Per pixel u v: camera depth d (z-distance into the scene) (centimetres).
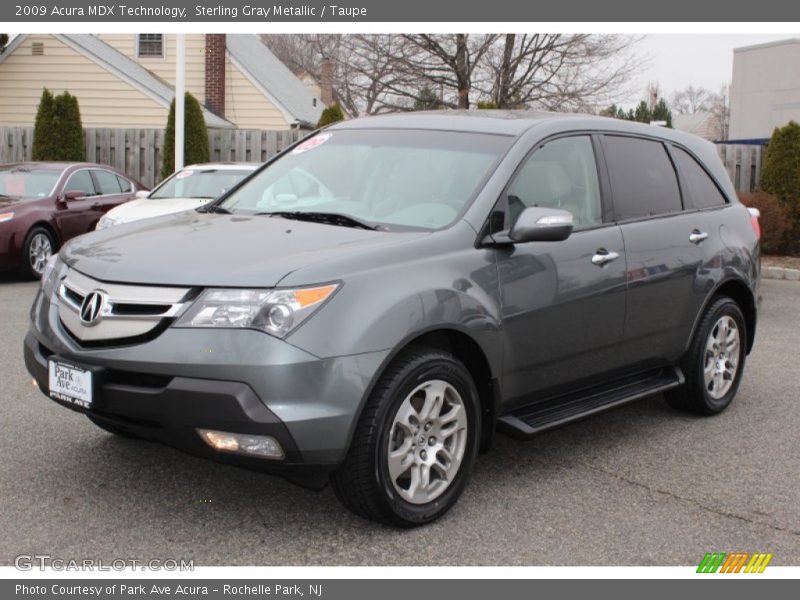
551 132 491
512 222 448
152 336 369
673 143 588
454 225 428
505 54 2408
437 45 2384
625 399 516
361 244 400
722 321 595
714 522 421
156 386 367
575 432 559
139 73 2633
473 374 439
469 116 516
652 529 411
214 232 429
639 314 519
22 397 589
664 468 493
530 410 474
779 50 2922
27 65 2519
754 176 1770
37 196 1241
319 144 535
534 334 450
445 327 399
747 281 607
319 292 365
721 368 599
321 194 485
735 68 3075
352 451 375
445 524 409
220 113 2728
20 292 1081
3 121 2547
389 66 2459
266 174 532
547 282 455
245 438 354
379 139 511
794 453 525
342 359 362
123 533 388
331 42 2969
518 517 419
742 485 470
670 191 567
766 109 2975
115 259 398
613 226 509
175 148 1736
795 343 848
